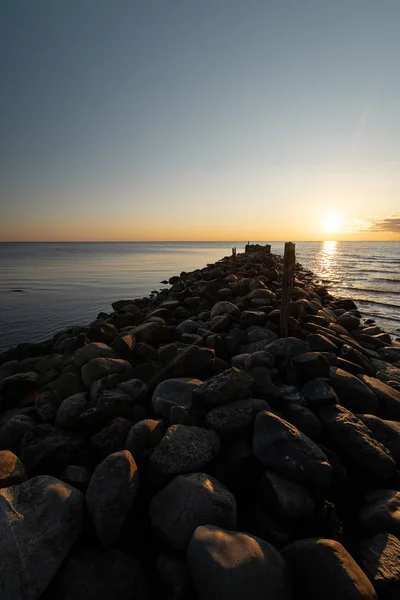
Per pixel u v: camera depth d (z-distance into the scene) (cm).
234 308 949
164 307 1177
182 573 251
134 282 3294
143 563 281
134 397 514
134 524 300
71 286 2958
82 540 286
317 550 246
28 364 820
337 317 1213
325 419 419
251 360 562
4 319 1670
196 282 1814
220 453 368
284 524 291
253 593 216
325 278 3434
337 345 741
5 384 650
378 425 423
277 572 232
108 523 279
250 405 406
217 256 8694
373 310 1856
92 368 599
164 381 516
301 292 1342
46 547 258
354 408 495
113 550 279
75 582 252
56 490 296
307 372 521
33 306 2006
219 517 284
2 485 315
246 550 240
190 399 473
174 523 280
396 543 270
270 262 3030
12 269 4675
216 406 415
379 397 519
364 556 267
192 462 338
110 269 4825
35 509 279
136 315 1145
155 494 318
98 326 846
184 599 238
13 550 248
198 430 378
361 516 314
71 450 404
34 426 474
